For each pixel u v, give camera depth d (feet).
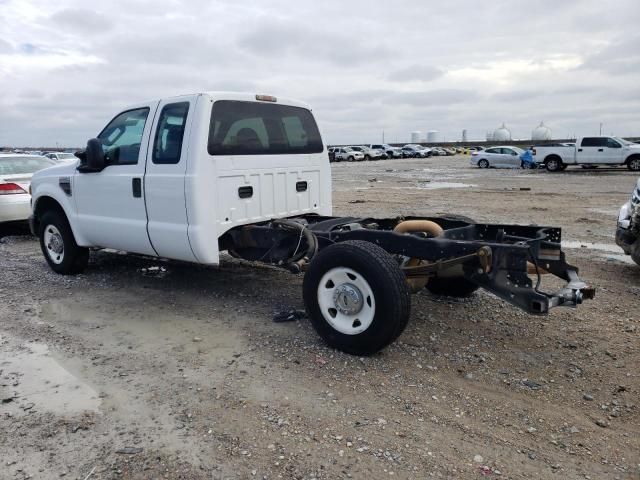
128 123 19.27
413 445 10.30
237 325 16.85
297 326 16.60
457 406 11.73
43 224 23.57
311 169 20.89
